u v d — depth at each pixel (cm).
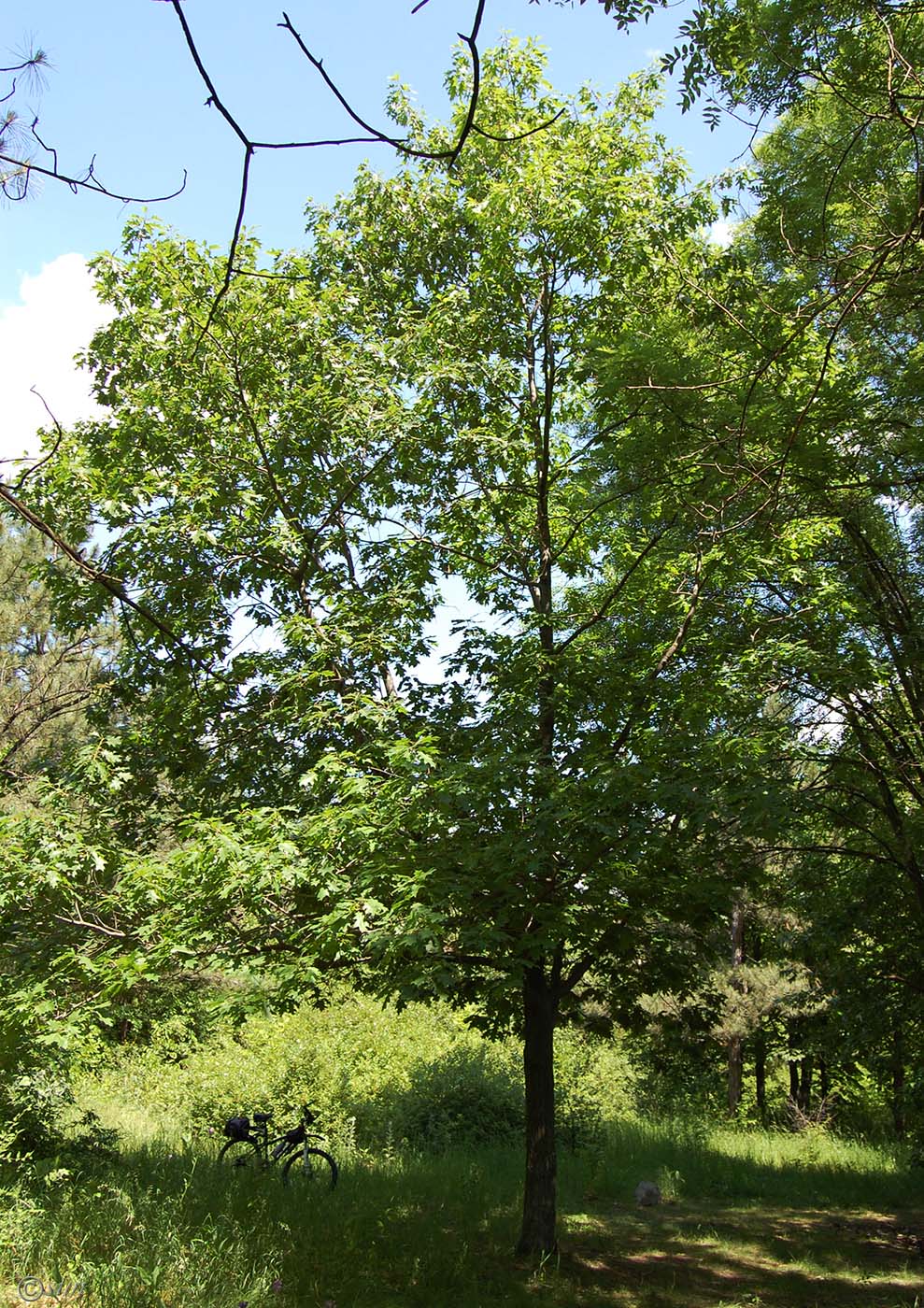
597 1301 802
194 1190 912
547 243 903
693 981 952
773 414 660
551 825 750
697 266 845
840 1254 1017
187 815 866
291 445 916
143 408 922
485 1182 1175
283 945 765
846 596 1008
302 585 919
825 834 1258
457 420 963
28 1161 873
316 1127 1348
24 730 1255
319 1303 697
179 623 870
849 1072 1770
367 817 725
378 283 1049
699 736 810
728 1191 1334
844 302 592
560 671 881
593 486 954
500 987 755
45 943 791
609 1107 1880
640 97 986
